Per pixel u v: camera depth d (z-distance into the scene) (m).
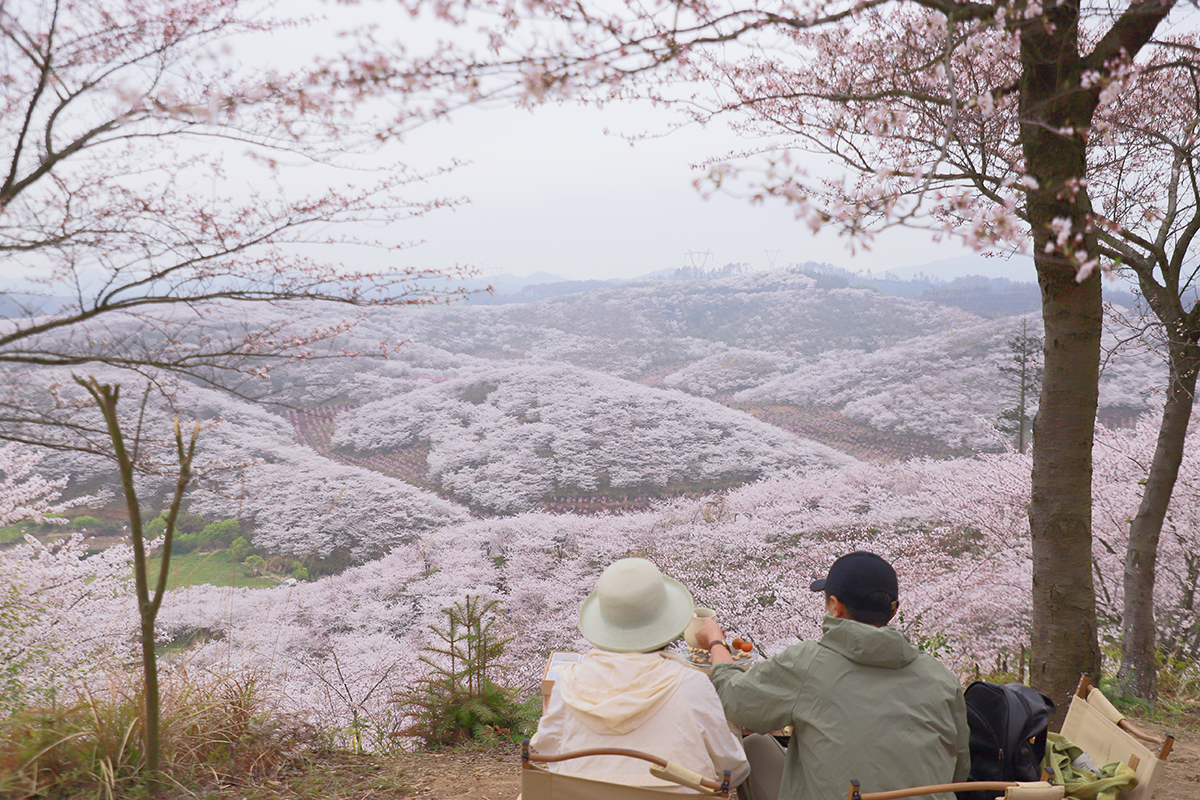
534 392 59.72
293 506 34.81
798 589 19.56
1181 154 4.55
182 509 32.06
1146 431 14.59
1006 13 2.46
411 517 36.09
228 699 3.16
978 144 3.86
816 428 70.81
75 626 9.06
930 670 1.83
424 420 57.53
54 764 2.47
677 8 2.39
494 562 25.92
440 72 2.45
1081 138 3.03
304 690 7.83
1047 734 2.01
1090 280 3.37
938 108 4.07
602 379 62.44
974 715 1.97
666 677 1.80
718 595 20.48
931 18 2.95
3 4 3.34
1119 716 2.00
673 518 26.50
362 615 20.88
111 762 2.48
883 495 25.17
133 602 9.81
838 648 1.82
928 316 110.56
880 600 1.85
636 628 1.85
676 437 51.16
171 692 2.98
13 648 5.45
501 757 3.37
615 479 46.16
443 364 79.00
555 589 22.08
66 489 28.45
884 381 76.00
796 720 1.80
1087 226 2.64
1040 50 2.91
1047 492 3.75
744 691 1.88
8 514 10.35
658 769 1.58
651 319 124.50
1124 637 5.71
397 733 3.66
